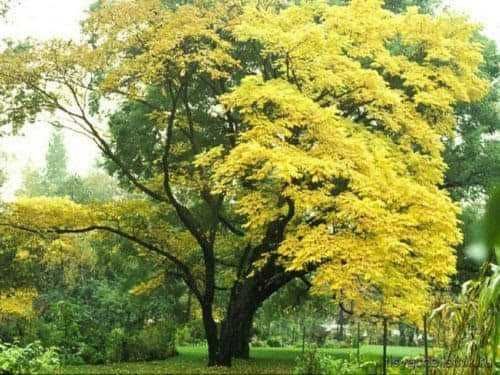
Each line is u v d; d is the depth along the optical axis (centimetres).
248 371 1584
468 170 2039
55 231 1880
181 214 1861
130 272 2656
